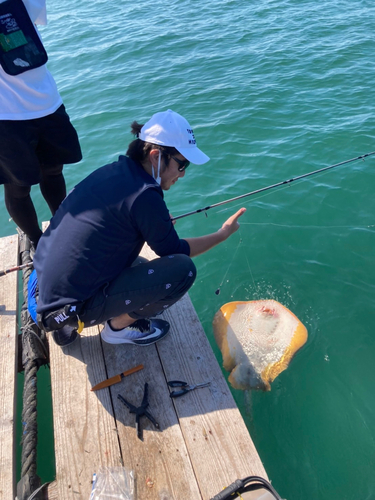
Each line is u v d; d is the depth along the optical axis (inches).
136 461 72.4
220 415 78.3
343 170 177.5
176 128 70.1
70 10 492.7
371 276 132.3
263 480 65.9
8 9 75.8
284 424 96.0
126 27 396.5
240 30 354.0
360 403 99.3
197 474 70.0
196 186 180.2
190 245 84.7
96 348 92.2
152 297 77.1
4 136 81.0
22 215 97.7
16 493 72.3
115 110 248.1
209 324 123.7
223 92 253.3
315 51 295.9
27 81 80.0
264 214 160.6
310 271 136.9
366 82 247.1
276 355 107.5
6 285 109.7
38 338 101.4
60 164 100.8
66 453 74.1
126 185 69.6
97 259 70.5
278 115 223.6
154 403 81.0
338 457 89.4
